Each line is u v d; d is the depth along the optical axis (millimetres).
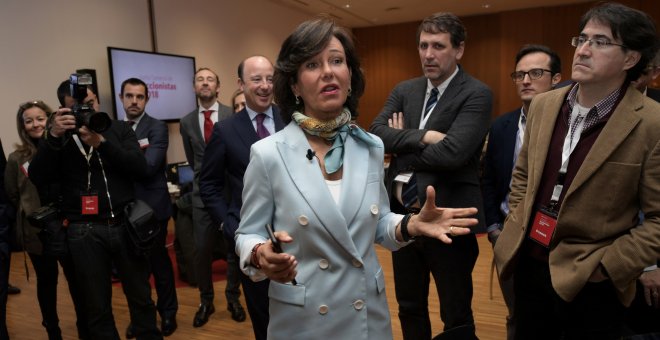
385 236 1124
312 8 8758
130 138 2143
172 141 5637
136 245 1999
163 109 5402
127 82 2789
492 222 2066
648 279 1402
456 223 1005
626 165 1180
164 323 2664
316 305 999
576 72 1268
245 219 1048
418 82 1996
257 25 7559
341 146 1067
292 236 998
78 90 1842
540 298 1450
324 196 983
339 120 1038
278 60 1074
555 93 1456
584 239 1256
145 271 2131
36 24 4129
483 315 2777
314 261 1004
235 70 7012
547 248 1371
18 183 2525
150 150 2693
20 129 2578
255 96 1832
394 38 10609
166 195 2748
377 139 1123
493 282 3324
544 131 1406
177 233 3551
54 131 1834
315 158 1024
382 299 1083
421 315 1966
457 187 1783
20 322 2914
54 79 4301
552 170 1370
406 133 1787
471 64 9992
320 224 976
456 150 1665
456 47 1785
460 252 1791
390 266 3803
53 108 4301
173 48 5719
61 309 3107
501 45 9594
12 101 3969
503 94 9719
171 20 5668
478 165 1863
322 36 991
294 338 1015
